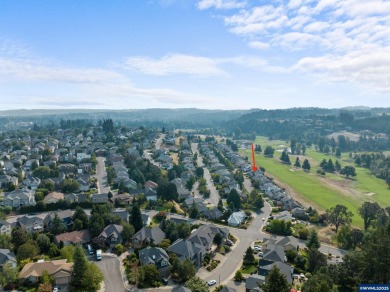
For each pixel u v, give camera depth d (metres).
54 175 158.00
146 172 168.25
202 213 123.44
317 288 59.34
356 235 99.56
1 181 143.25
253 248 96.25
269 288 56.31
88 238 91.88
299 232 109.38
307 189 176.88
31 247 80.44
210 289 72.50
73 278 68.31
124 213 108.44
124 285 71.75
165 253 81.25
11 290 67.81
